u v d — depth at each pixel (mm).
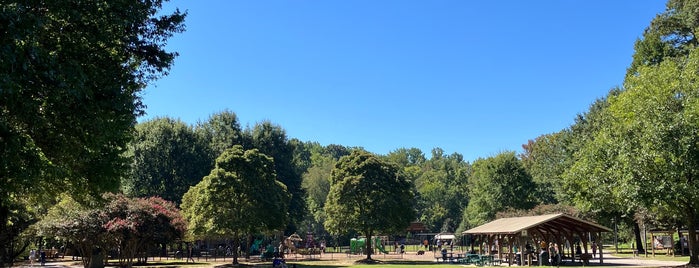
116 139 16062
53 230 26250
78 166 16594
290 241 66125
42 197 18375
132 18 14820
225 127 72500
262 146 72125
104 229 26703
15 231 28844
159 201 32812
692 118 22484
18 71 10602
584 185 28734
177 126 65062
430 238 94938
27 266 36188
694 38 43562
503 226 38812
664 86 24734
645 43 45906
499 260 39906
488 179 66688
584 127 53719
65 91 11633
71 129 13695
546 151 76062
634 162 23734
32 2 11609
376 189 46281
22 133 12336
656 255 44281
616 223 51156
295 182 74438
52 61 11180
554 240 44375
